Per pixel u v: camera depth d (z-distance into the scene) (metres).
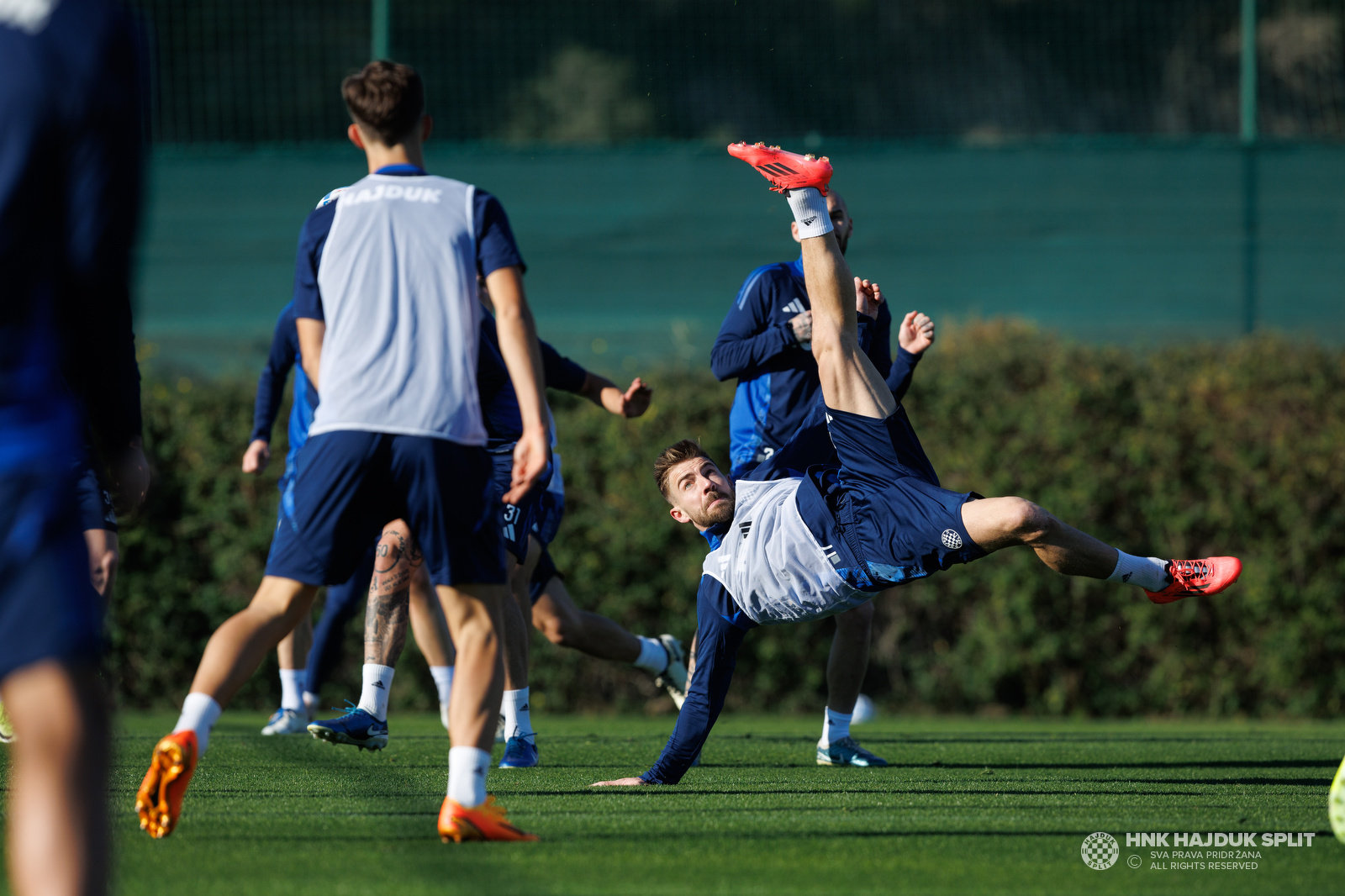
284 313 20.05
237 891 7.67
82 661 5.96
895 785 13.74
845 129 60.53
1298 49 55.75
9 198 5.84
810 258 13.38
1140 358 30.25
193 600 28.39
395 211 9.72
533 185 39.47
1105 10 58.78
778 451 16.58
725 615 13.50
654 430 28.72
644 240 39.31
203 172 38.84
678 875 8.32
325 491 9.42
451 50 50.66
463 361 9.57
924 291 39.84
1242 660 28.28
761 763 16.52
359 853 8.94
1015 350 30.42
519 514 15.91
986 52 60.62
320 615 26.97
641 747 18.75
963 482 28.64
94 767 5.87
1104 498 28.44
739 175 39.38
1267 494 28.14
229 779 13.70
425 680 28.14
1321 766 16.30
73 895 5.70
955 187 39.91
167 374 32.06
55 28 6.01
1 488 5.86
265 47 49.00
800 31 60.28
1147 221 39.88
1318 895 7.95
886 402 13.25
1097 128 58.72
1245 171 39.94
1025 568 28.25
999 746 19.39
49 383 6.06
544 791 13.05
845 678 16.48
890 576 12.92
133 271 6.95
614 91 55.69
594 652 20.05
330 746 17.53
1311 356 29.80
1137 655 28.36
